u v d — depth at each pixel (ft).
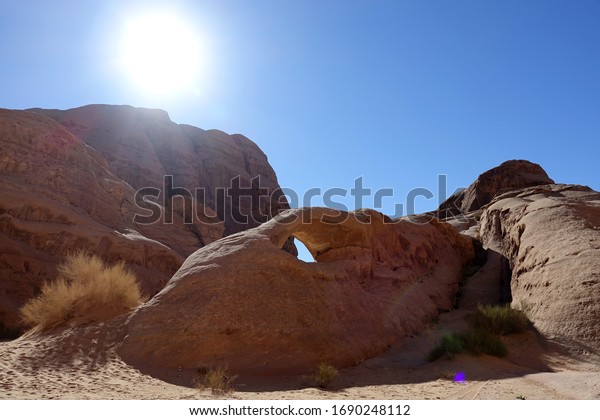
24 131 82.02
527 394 24.53
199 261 38.91
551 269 48.62
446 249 74.28
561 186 87.76
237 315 33.47
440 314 56.95
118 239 82.38
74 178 88.58
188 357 30.73
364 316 40.93
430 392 25.80
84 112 161.99
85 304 39.22
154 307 34.88
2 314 60.18
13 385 23.32
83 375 27.22
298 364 31.60
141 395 22.90
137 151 156.46
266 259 37.88
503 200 84.17
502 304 57.31
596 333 38.93
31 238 71.36
